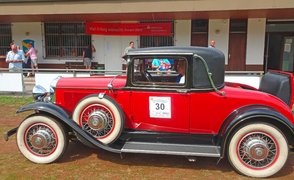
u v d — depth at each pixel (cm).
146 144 399
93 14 1066
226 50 1239
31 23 1339
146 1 993
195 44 1255
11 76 906
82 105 407
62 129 405
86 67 1284
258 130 365
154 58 394
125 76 454
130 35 1273
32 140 405
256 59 1232
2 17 1159
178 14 1070
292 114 379
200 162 420
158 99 398
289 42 1265
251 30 1211
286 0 920
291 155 446
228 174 382
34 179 366
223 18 1196
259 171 371
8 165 407
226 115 388
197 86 386
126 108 412
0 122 623
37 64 1347
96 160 425
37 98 473
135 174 381
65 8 1045
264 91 448
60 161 420
